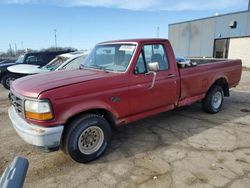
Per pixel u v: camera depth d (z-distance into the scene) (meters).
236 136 4.59
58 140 3.26
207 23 23.22
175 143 4.32
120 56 4.22
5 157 3.93
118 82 3.78
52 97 3.14
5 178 1.37
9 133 4.99
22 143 4.46
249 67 20.08
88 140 3.62
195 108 6.52
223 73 5.91
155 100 4.36
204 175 3.28
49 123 3.16
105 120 3.77
